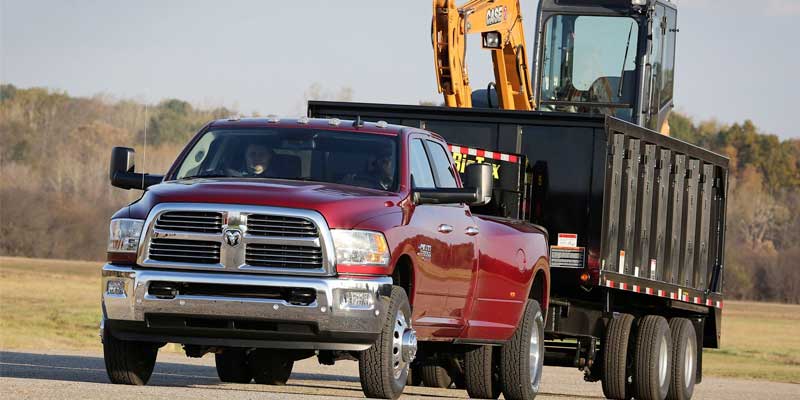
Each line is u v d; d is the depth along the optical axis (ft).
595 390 162.50
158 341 79.15
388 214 80.28
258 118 89.61
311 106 121.70
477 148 118.32
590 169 114.83
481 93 151.43
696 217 138.92
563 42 149.89
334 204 77.66
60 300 404.77
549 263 111.96
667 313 138.72
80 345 247.29
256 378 111.65
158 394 74.18
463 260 89.61
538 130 116.57
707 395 153.38
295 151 86.12
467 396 111.34
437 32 130.31
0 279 489.26
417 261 82.43
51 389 74.43
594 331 117.19
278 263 76.43
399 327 80.18
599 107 148.66
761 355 375.86
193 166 86.28
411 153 87.40
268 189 78.33
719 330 149.28
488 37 141.69
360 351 78.74
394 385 79.61
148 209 78.13
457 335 91.20
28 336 265.95
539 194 116.06
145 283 77.05
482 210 115.14
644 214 123.65
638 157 121.29
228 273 76.48
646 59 147.13
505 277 96.58
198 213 77.15
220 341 77.87
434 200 84.79
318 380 136.77
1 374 101.14
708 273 144.15
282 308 75.97
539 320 104.27
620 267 118.52
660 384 126.82
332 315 76.18
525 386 101.04
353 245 77.15
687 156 134.21
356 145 86.53
